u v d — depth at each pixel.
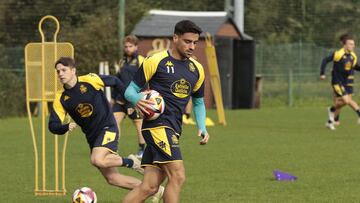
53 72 24.31
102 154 21.17
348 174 28.66
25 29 62.75
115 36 63.28
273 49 72.94
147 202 22.95
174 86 18.73
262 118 57.25
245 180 27.31
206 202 23.08
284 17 80.75
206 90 66.75
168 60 18.80
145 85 19.27
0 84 58.69
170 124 18.67
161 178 18.92
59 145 39.28
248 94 68.31
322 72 48.47
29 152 36.31
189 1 85.06
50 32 62.31
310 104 74.12
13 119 56.59
